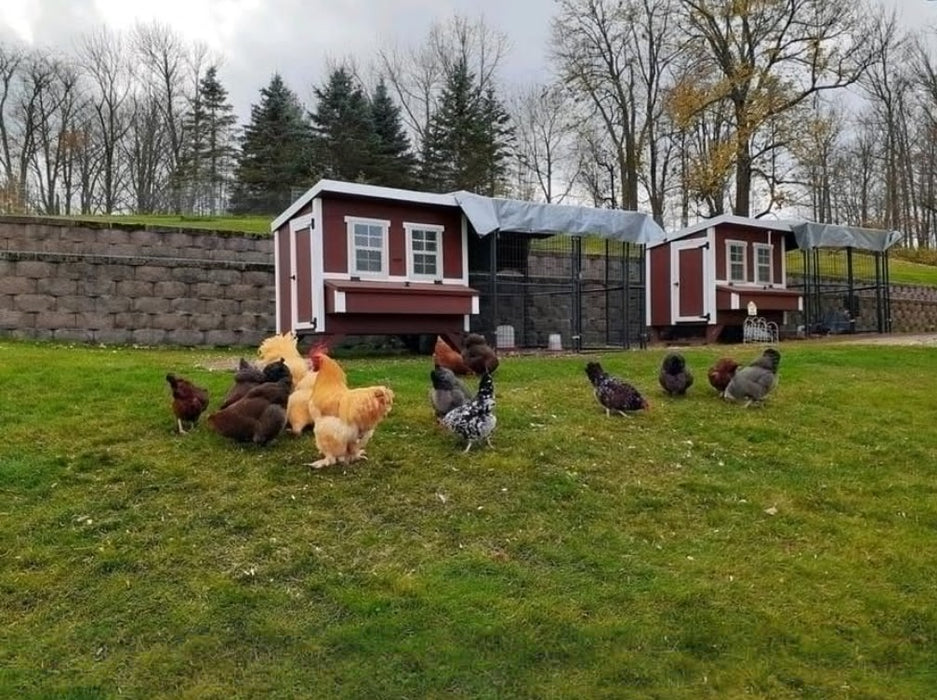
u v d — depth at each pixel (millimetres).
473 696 3793
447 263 14961
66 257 15414
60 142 53406
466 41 50000
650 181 39688
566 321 20641
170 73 56812
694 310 20797
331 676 3938
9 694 3797
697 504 6355
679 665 4102
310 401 6766
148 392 8461
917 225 47844
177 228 19531
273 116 51062
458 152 49594
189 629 4348
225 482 6145
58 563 5035
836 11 30016
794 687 3988
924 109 45656
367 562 5082
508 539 5473
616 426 8250
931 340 18000
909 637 4531
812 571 5242
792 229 21797
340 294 13281
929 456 7898
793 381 11055
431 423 7738
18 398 8117
